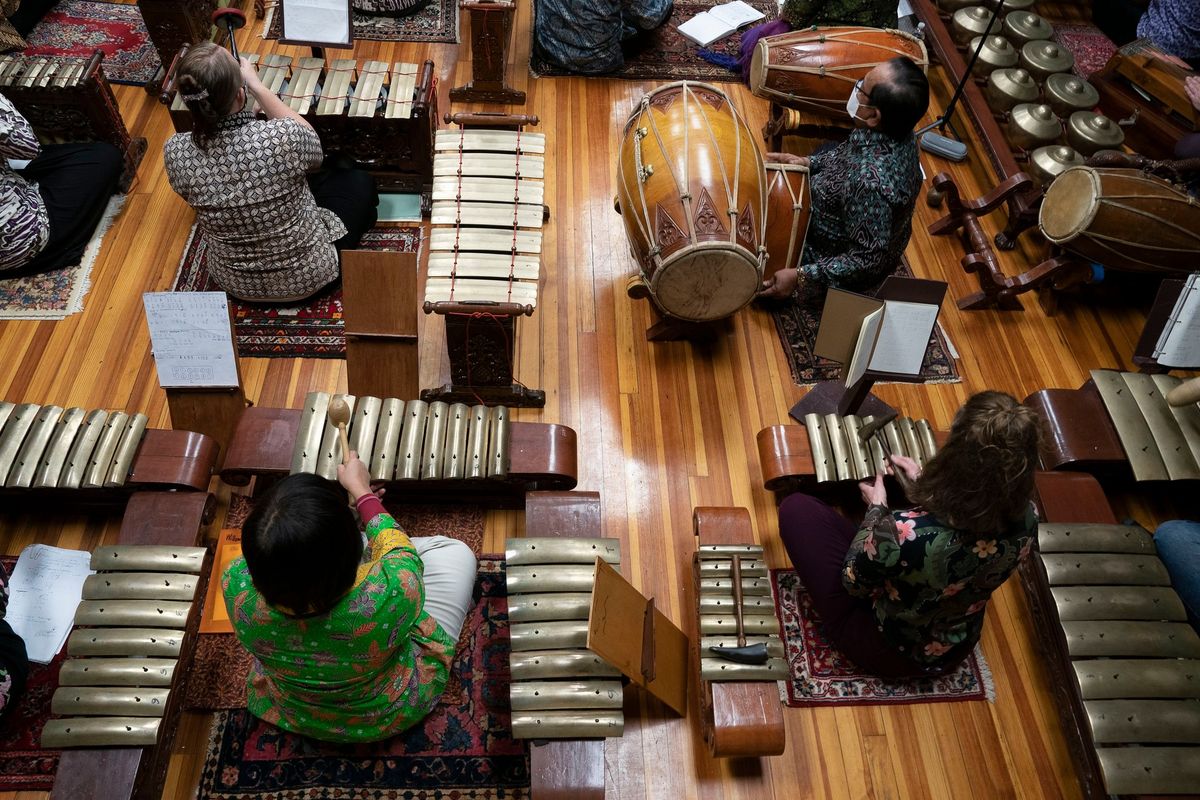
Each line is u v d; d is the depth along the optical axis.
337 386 3.06
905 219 3.11
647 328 3.33
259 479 2.73
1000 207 3.92
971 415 1.81
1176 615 2.39
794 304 3.44
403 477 2.48
